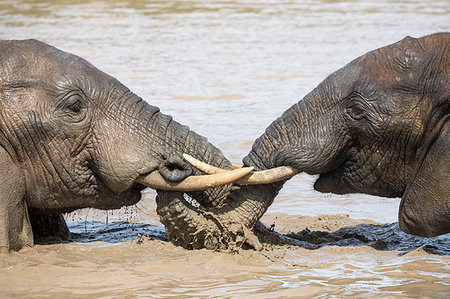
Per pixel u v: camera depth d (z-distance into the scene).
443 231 12.89
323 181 13.95
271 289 11.41
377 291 11.33
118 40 37.25
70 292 11.24
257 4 51.88
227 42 36.94
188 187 12.90
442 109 12.73
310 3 52.62
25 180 13.03
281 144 13.46
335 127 13.34
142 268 12.26
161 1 53.19
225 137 21.27
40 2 52.50
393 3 52.62
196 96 26.03
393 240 14.35
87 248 13.39
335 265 12.73
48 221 14.25
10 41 13.25
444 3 52.41
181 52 34.19
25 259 12.52
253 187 13.39
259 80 28.70
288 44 36.41
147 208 16.42
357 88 13.18
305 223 15.62
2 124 12.77
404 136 12.99
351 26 42.12
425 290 11.40
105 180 13.06
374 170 13.43
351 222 15.70
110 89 13.24
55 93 12.92
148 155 12.99
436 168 12.73
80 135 12.98
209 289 11.40
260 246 13.34
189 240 13.27
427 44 13.15
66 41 36.72
